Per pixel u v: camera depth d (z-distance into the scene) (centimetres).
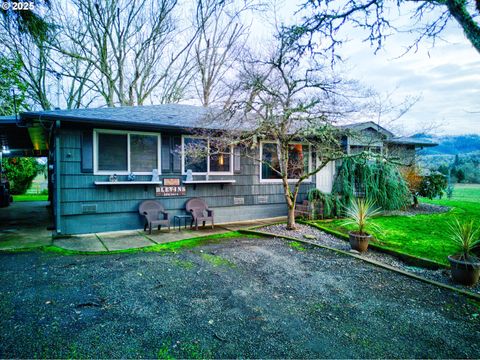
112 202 700
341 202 866
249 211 896
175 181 777
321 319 300
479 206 1049
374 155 653
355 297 353
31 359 225
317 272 435
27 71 1588
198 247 563
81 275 405
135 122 675
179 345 250
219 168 848
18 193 2059
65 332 264
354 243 543
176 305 323
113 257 492
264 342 257
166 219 730
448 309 326
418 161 1045
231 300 338
